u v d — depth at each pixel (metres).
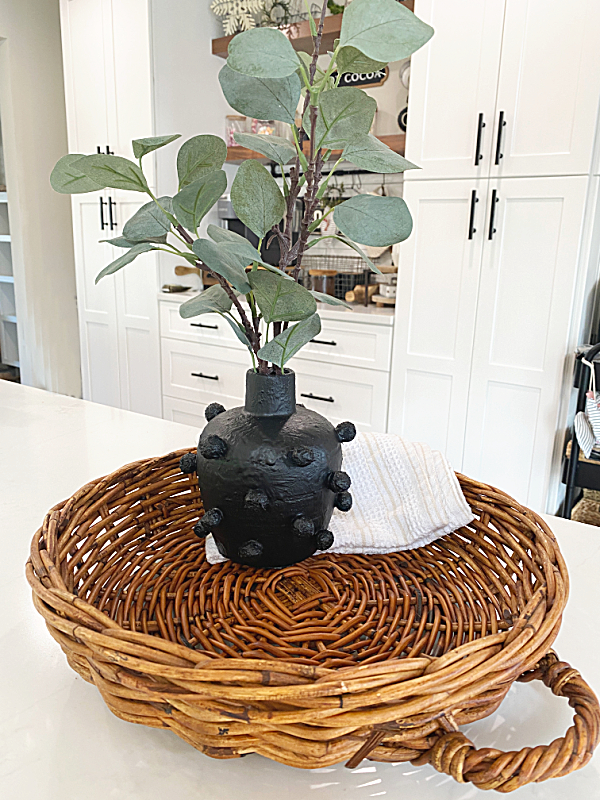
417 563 0.80
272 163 3.03
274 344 0.67
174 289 3.20
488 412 2.33
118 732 0.56
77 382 4.45
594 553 0.89
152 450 1.26
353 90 0.55
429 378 2.44
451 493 0.81
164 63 2.93
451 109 2.19
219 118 3.34
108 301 3.38
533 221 2.11
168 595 0.69
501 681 0.49
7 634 0.70
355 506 0.87
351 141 0.59
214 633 0.62
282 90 0.62
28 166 3.83
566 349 2.13
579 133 1.96
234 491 0.69
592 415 2.06
